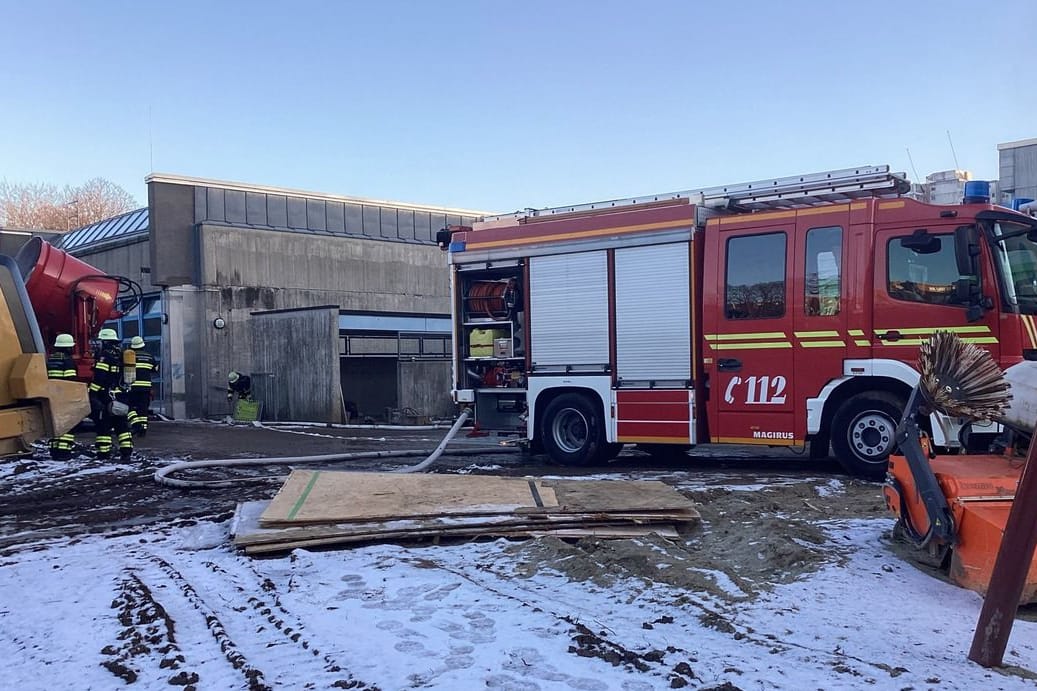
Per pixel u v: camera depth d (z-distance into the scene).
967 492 5.29
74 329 16.02
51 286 15.77
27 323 6.77
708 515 7.15
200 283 23.19
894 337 8.80
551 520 6.64
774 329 9.48
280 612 4.75
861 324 8.98
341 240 25.77
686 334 10.05
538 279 11.08
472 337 11.66
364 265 26.25
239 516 7.06
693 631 4.41
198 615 4.79
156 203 22.83
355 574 5.47
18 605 5.16
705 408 9.98
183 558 6.17
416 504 7.00
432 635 4.32
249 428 18.78
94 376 12.04
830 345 9.15
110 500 9.05
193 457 12.42
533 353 11.10
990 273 8.37
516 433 11.39
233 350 23.55
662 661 3.95
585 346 10.71
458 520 6.65
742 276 9.72
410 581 5.29
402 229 27.62
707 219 10.02
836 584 5.23
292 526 6.50
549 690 3.62
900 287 8.82
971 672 3.87
